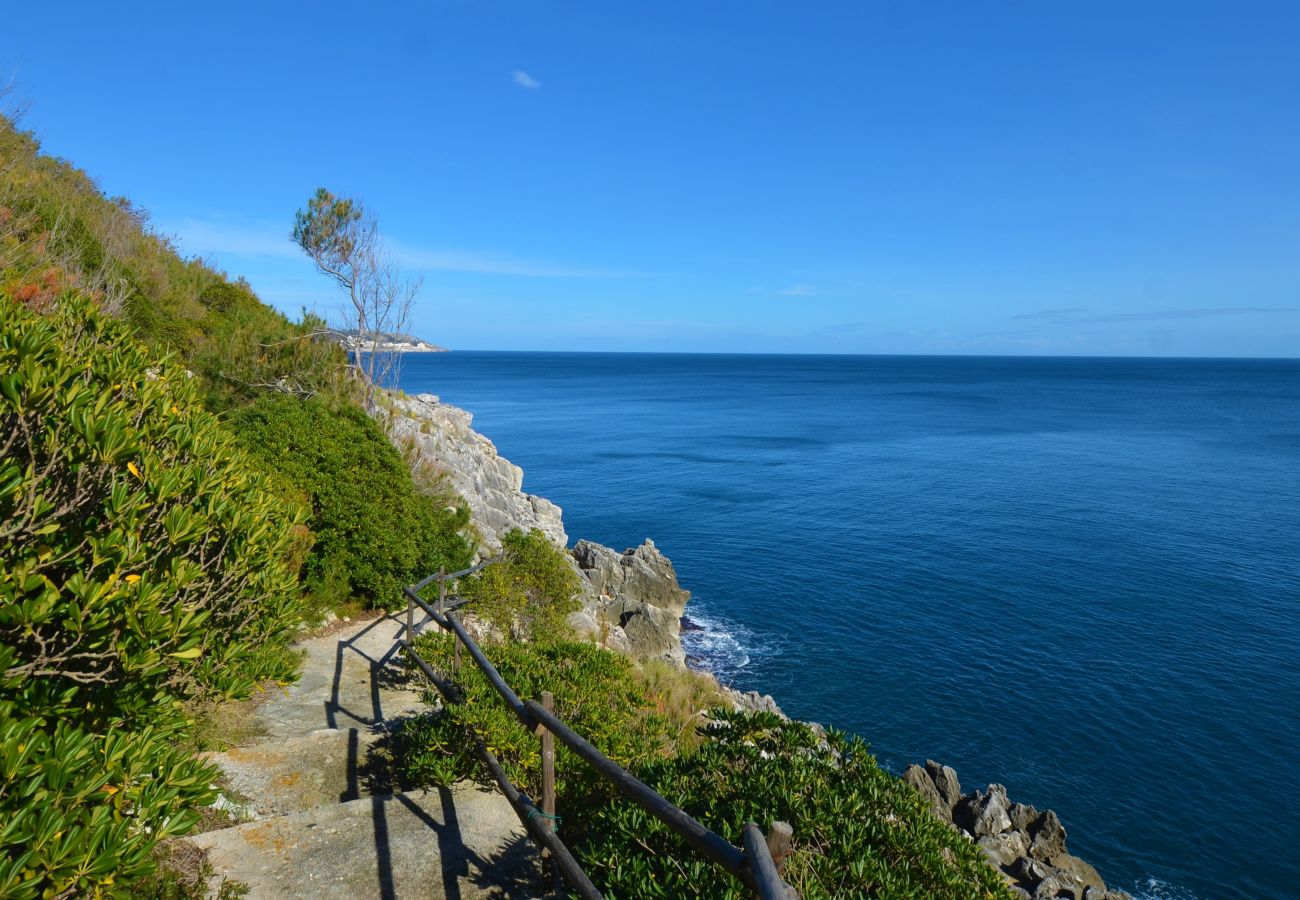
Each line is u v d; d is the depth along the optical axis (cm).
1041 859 1538
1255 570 3475
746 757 524
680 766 528
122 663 336
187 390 512
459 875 492
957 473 5909
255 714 800
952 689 2364
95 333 483
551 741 469
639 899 388
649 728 705
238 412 1313
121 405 408
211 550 445
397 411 2478
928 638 2736
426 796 586
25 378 338
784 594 3183
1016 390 17200
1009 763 1984
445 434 2809
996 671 2475
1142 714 2212
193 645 363
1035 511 4619
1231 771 1944
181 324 2002
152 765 329
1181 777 1923
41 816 267
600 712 625
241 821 571
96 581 329
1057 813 1791
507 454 6650
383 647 1060
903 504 4794
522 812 477
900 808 487
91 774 302
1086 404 13100
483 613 1204
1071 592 3189
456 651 790
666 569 2886
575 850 498
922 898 411
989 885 458
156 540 384
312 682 910
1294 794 1855
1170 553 3744
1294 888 1579
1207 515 4525
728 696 1923
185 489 416
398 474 1371
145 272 2041
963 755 2023
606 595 2756
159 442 439
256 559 464
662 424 9312
